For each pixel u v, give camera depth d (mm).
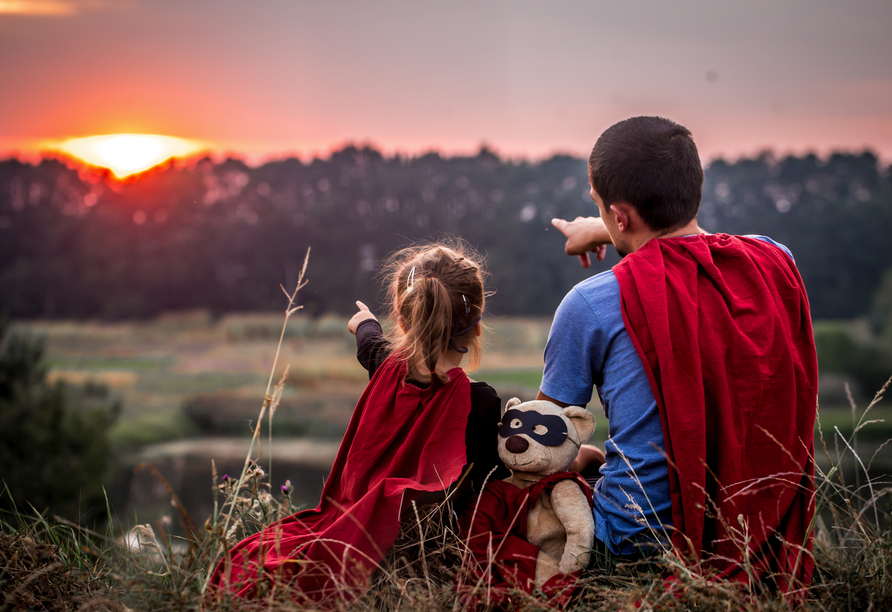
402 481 1816
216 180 92500
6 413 11508
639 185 1813
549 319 76312
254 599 1538
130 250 88062
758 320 1652
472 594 1528
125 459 29906
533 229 81188
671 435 1602
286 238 85688
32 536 2061
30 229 88875
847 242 75188
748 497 1587
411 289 2012
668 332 1637
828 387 42125
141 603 1637
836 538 2061
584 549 1719
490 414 1935
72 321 85625
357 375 51688
